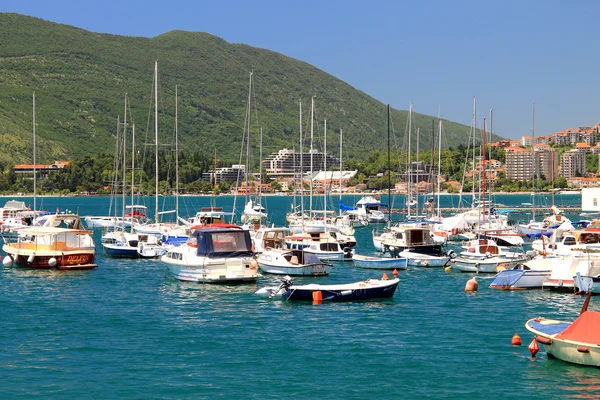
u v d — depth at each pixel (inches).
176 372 1561.3
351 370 1568.7
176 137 4778.5
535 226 4877.0
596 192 7347.4
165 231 4424.2
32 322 2041.1
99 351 1728.6
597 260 2445.9
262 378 1518.2
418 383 1481.3
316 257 2947.8
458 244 4394.7
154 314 2137.1
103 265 3277.6
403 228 3636.8
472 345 1759.4
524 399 1385.3
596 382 1461.6
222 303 2294.5
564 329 1609.3
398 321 2030.0
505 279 2539.4
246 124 5369.1
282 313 2139.5
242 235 2723.9
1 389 1454.2
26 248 3174.2
